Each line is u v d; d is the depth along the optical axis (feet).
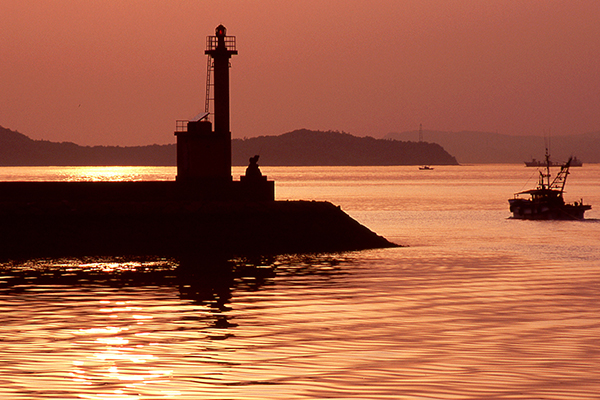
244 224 631.15
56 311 298.97
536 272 435.94
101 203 629.51
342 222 647.56
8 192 650.84
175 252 579.89
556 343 234.17
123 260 519.60
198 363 209.05
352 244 629.51
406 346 230.68
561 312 293.64
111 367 203.82
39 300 329.31
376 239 642.63
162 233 611.06
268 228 631.97
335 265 480.64
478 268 458.09
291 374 196.54
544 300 326.03
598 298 331.36
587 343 233.96
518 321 273.75
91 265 486.38
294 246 621.72
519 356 216.13
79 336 247.09
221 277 416.46
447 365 205.46
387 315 287.89
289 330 257.55
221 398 174.09
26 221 597.52
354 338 243.19
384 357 215.51
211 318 281.74
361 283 386.73
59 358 214.69
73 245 586.86
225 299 331.57
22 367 203.72
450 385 184.55
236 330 257.55
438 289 362.53
